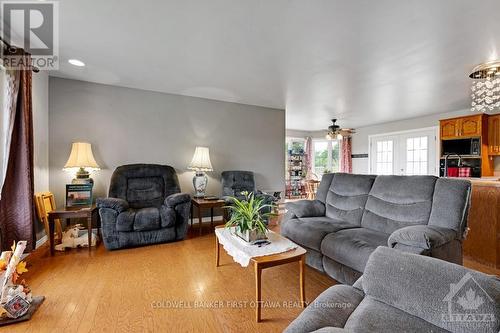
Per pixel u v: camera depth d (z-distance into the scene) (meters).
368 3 1.86
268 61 2.93
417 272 1.08
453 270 1.02
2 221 2.34
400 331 0.95
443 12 1.96
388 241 1.89
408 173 6.31
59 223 3.26
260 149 5.09
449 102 4.71
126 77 3.47
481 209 2.56
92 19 2.09
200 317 1.71
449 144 5.20
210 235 3.62
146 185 3.64
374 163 7.17
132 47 2.59
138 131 3.97
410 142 6.29
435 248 1.76
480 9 1.91
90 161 3.35
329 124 7.24
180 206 3.29
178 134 4.28
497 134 4.64
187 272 2.39
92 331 1.56
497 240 2.44
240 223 2.06
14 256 1.67
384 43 2.48
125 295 1.97
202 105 4.48
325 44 2.51
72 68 3.16
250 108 4.96
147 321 1.66
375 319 1.01
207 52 2.70
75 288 2.07
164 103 4.16
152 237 3.12
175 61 2.94
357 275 1.96
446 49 2.59
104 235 2.92
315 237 2.36
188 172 4.35
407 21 2.09
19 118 2.47
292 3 1.87
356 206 2.74
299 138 8.27
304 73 3.30
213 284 2.17
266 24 2.16
